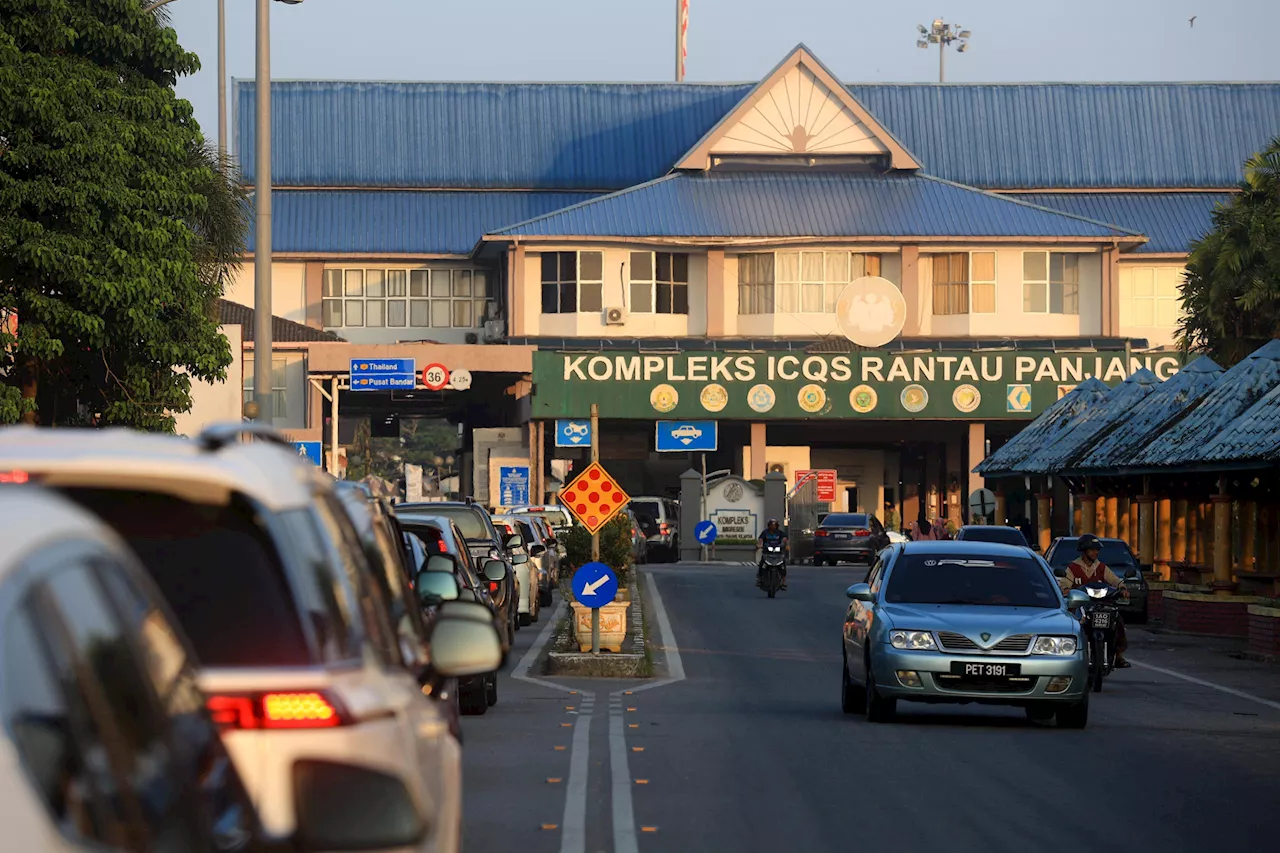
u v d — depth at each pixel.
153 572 11.77
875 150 195.25
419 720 13.57
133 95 75.69
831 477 192.25
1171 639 89.75
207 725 9.88
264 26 70.31
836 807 32.78
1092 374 174.88
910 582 50.34
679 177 193.25
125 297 72.88
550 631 86.69
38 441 11.62
